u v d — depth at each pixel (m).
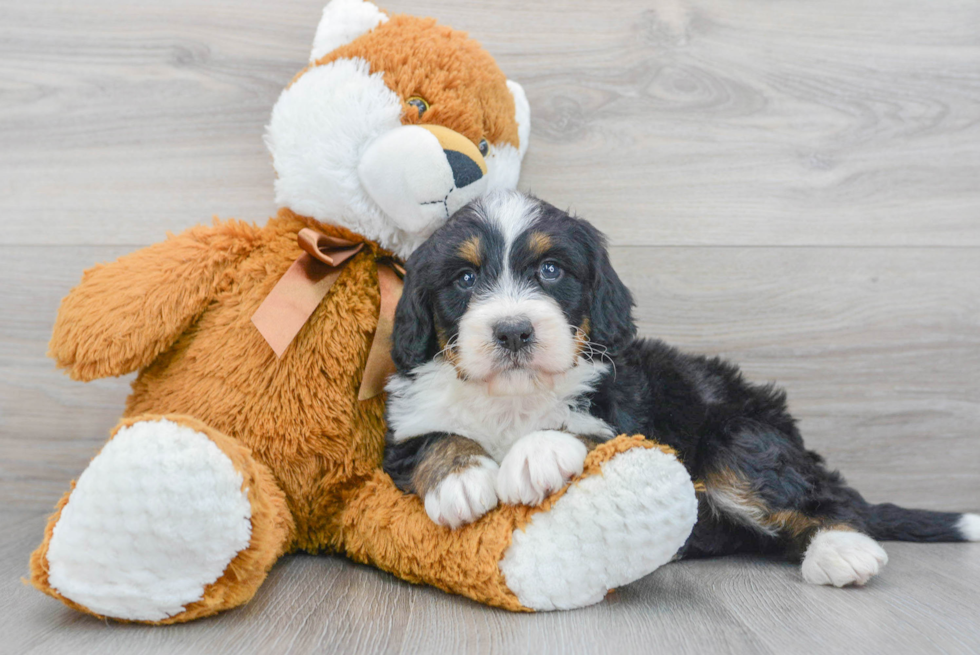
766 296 2.39
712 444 1.81
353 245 1.76
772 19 2.38
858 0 2.39
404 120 1.68
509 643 1.24
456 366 1.55
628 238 2.39
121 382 2.38
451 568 1.44
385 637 1.27
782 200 2.39
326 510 1.74
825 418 2.39
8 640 1.25
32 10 2.36
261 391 1.65
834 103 2.39
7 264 2.37
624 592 1.55
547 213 1.68
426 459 1.55
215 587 1.31
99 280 1.65
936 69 2.40
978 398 2.39
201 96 2.38
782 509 1.75
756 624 1.34
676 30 2.38
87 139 2.38
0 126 2.37
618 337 1.71
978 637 1.28
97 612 1.29
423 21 1.86
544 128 2.38
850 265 2.39
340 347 1.68
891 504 2.07
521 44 2.37
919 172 2.40
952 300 2.39
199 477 1.23
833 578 1.59
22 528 2.14
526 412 1.63
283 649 1.21
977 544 1.98
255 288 1.71
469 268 1.61
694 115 2.38
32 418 2.37
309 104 1.69
